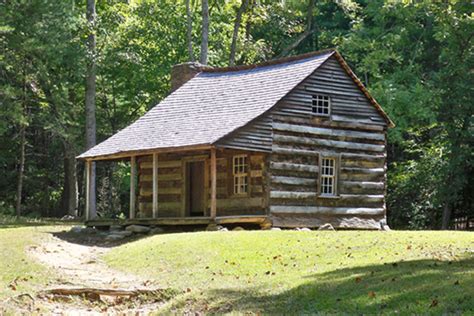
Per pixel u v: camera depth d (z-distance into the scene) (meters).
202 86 31.28
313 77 28.69
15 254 20.69
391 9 42.12
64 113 38.19
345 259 18.14
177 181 29.25
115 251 22.56
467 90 37.00
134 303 16.44
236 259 19.22
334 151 29.03
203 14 40.44
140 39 44.38
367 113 30.12
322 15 53.59
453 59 37.56
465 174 37.22
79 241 25.30
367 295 14.01
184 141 26.73
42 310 15.45
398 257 17.78
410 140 41.97
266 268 18.06
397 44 41.97
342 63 29.52
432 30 42.34
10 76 36.47
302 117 28.22
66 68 37.75
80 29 38.78
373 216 29.92
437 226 39.44
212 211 25.47
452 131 37.44
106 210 45.84
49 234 26.09
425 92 37.78
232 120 27.27
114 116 45.84
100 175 47.75
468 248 18.56
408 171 39.44
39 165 46.84
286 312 13.84
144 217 29.98
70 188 40.62
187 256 20.09
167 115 30.03
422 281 14.48
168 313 15.01
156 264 19.81
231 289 15.98
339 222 28.88
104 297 16.67
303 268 17.62
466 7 22.88
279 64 30.47
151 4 44.78
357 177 29.62
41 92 39.97
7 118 35.44
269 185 27.08
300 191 27.91
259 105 27.70
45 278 18.00
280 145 27.48
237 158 28.09
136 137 29.17
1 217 37.25
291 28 50.66
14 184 45.97
